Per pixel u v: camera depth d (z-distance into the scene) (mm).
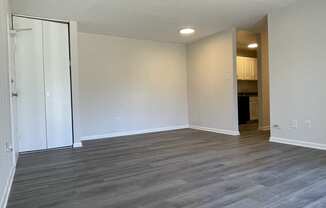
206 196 2111
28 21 3990
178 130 6145
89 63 5172
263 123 5914
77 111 4379
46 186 2451
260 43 5836
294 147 3865
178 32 5297
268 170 2768
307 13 3723
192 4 3691
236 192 2178
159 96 6133
